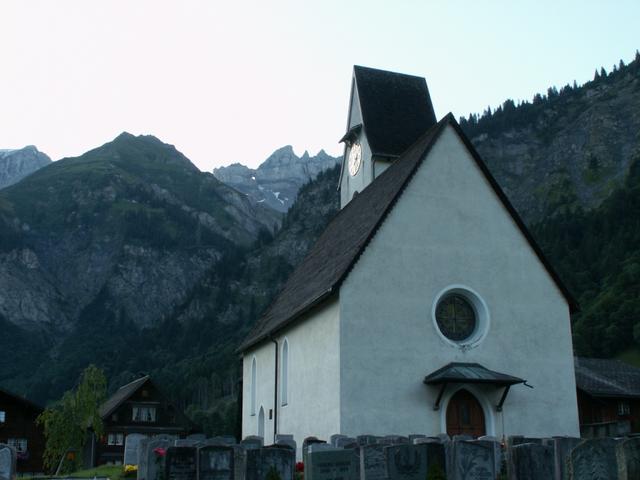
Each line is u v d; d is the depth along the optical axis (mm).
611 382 61562
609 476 20328
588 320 112688
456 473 21344
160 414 87500
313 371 34344
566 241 163250
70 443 61156
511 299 34344
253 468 21719
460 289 33656
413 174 34344
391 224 33375
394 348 31922
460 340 33656
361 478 21219
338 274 32562
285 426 38344
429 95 53125
